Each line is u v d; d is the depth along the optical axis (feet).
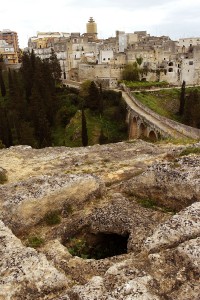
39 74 239.91
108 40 381.19
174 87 290.97
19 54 492.13
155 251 34.42
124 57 307.58
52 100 236.02
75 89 262.67
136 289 27.81
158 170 52.08
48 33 506.07
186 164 53.93
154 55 306.96
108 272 31.30
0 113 203.00
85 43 346.95
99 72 296.10
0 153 88.48
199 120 215.92
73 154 84.48
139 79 299.99
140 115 183.83
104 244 47.80
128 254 38.17
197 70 309.63
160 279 29.76
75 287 29.86
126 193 55.36
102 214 47.85
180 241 34.81
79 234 47.60
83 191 51.93
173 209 49.75
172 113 251.60
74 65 341.62
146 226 44.04
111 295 27.45
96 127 215.72
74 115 228.22
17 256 33.96
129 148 88.74
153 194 52.01
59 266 36.50
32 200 46.39
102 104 230.68
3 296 29.17
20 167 75.92
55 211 48.85
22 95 248.11
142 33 439.22
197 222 36.60
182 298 27.50
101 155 81.41
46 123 201.67
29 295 29.81
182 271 30.14
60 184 50.14
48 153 87.20
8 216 44.68
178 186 48.80
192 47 326.65
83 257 44.11
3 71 340.18
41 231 45.75
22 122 217.56
